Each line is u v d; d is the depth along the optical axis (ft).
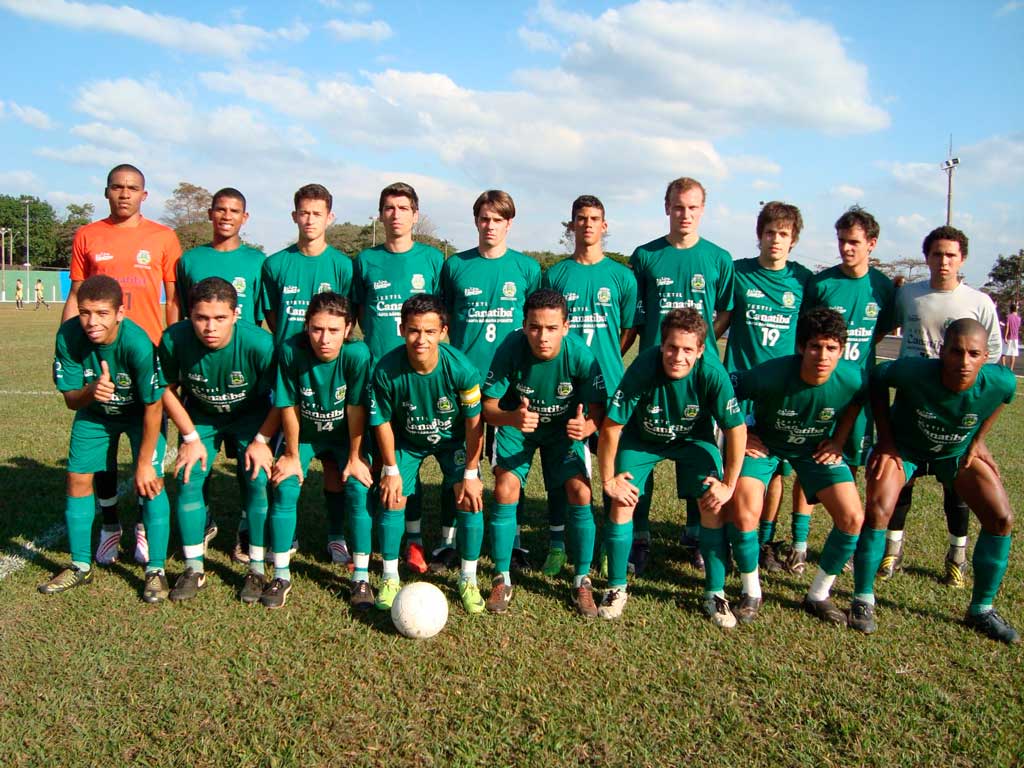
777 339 15.88
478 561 15.40
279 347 12.98
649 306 16.55
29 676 10.23
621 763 8.64
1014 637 11.85
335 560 15.06
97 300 12.12
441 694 9.96
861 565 12.51
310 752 8.70
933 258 15.46
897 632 12.27
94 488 14.62
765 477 13.32
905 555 15.98
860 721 9.56
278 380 12.91
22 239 277.03
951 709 9.83
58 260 277.64
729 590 13.99
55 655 10.82
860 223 15.21
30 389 36.50
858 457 15.28
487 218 16.01
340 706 9.63
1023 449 27.32
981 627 12.37
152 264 16.38
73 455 13.44
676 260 16.21
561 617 12.57
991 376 12.28
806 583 14.53
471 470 12.99
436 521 18.10
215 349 13.11
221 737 8.96
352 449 13.26
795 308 15.84
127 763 8.53
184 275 16.49
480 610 12.69
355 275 16.65
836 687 10.37
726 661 11.14
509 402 14.14
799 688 10.32
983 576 12.30
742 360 16.14
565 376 13.42
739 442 12.60
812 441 13.41
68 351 13.16
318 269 16.30
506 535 13.20
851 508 12.44
